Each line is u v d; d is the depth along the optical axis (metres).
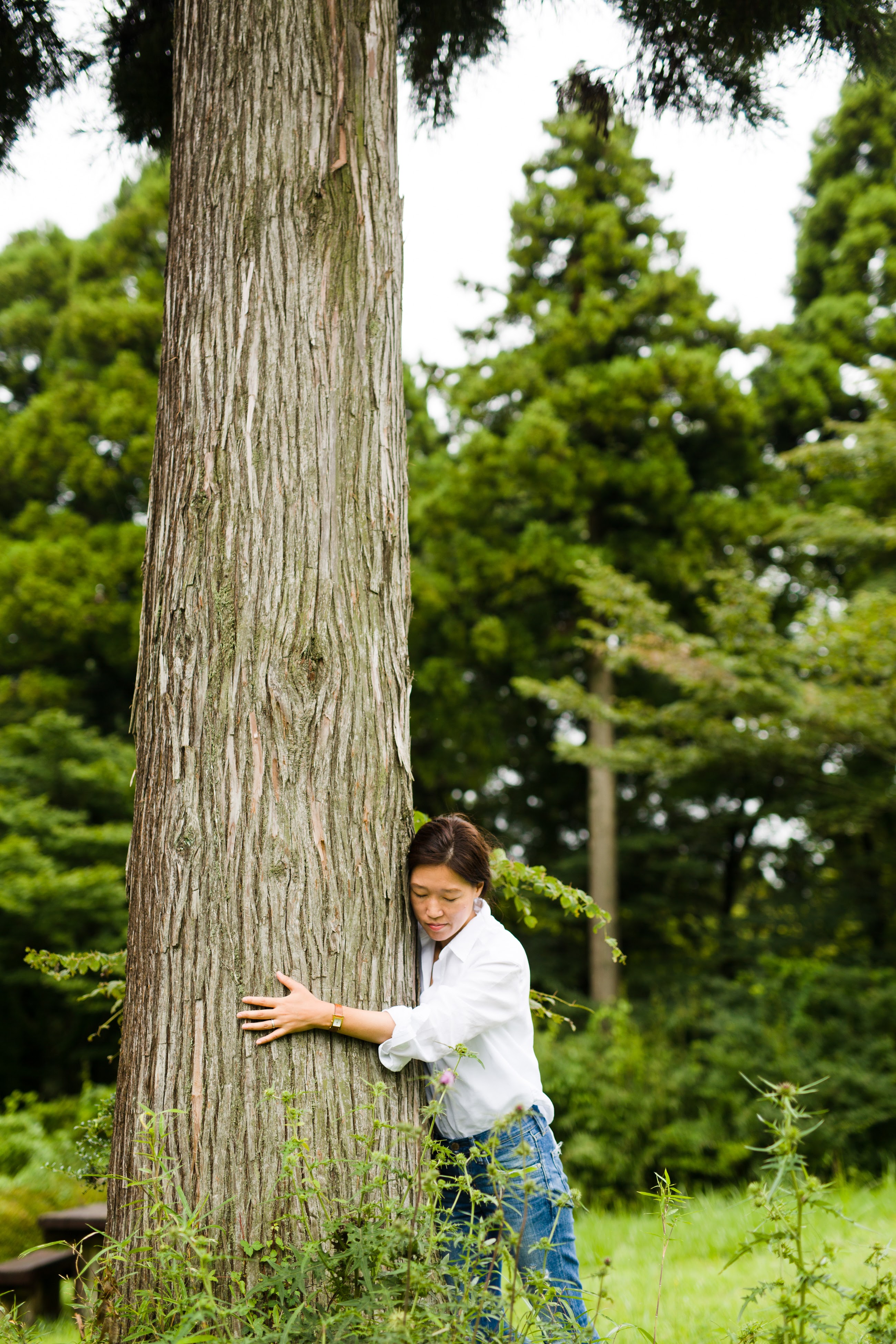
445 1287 1.73
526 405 12.38
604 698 12.02
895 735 8.41
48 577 12.98
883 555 10.87
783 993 9.02
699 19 3.24
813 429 12.97
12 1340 2.05
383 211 2.47
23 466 13.66
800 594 12.68
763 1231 1.86
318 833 2.14
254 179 2.35
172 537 2.26
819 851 12.76
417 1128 1.72
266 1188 1.96
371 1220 1.82
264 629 2.18
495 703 13.00
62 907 10.59
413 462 13.27
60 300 15.61
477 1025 2.20
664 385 11.88
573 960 12.62
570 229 12.73
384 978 2.18
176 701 2.17
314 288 2.34
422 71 3.81
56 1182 6.35
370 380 2.38
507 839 14.16
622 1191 7.84
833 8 3.08
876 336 12.77
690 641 9.03
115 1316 1.88
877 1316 1.90
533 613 12.74
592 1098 8.14
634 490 11.77
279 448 2.26
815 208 13.95
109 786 12.07
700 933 12.43
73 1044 11.95
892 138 13.50
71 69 3.58
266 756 2.13
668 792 12.94
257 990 2.04
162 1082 2.03
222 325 2.30
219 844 2.10
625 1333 3.14
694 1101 8.18
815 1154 7.80
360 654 2.26
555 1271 2.23
